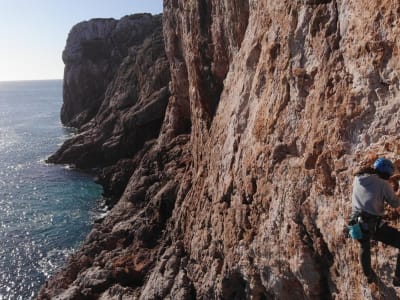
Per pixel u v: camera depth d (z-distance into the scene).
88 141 56.81
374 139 8.25
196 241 18.09
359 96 8.72
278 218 11.36
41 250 31.30
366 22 8.60
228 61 20.83
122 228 26.80
